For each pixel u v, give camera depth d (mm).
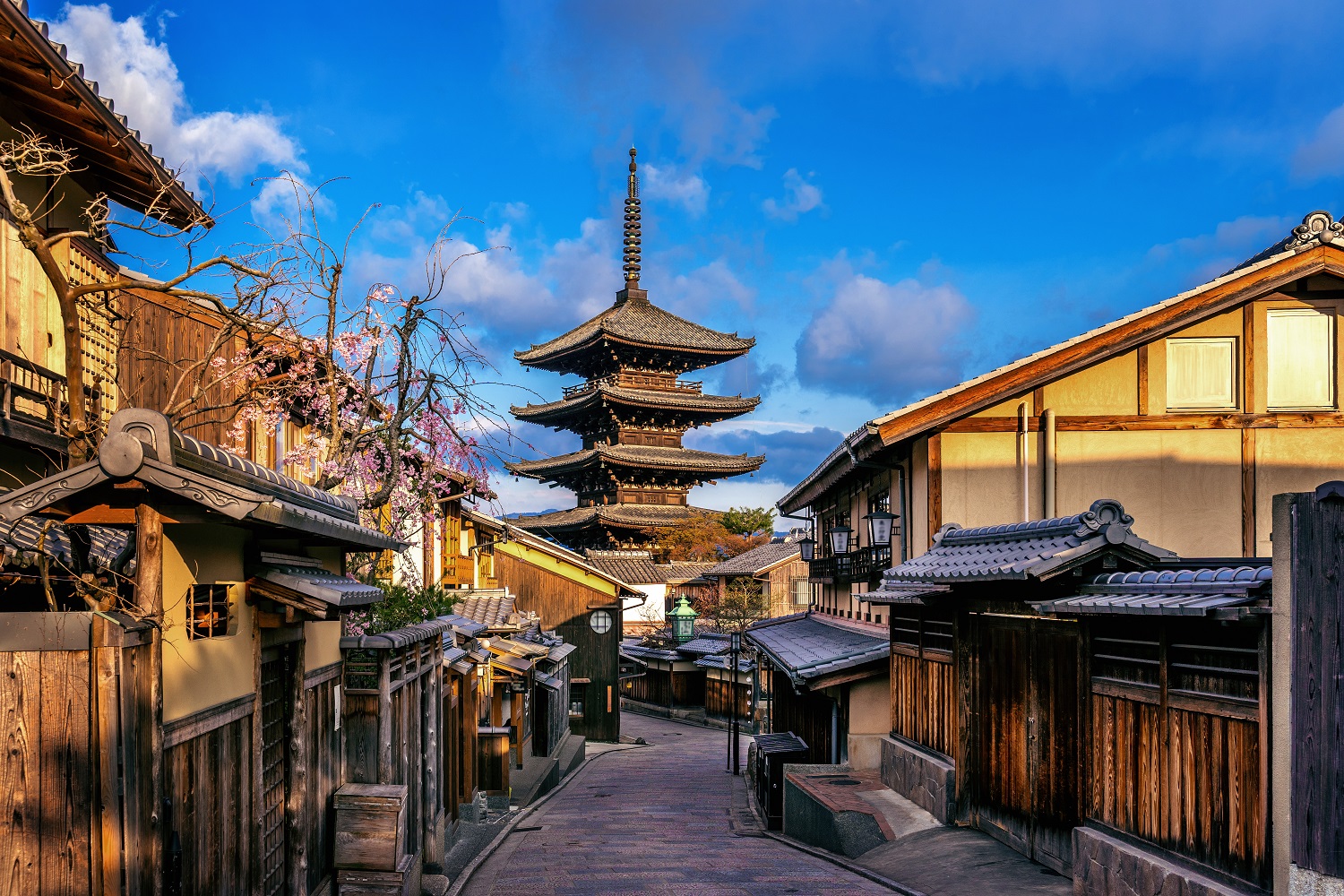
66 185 10570
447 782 15000
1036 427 15586
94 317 10406
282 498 6840
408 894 9586
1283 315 15359
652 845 14477
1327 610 6070
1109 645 8930
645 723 48438
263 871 7262
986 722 11859
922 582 12211
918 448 16141
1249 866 6777
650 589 58500
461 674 15453
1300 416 15305
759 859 12859
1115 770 8711
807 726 19969
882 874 11164
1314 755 6102
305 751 8102
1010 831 11109
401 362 11586
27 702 4855
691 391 59938
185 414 9875
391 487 11805
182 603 5840
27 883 4793
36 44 8164
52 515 5387
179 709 5703
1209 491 15375
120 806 4902
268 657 7570
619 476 58500
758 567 48719
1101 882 8531
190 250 8133
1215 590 7160
